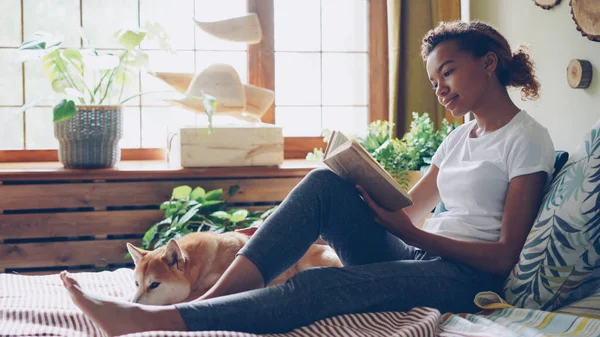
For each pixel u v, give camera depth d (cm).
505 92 180
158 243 282
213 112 312
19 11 329
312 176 166
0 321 162
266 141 307
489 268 168
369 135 302
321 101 359
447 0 329
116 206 299
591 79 245
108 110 297
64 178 289
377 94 355
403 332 140
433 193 200
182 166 299
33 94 334
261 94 325
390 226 168
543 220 165
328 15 355
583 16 241
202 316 141
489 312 166
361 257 171
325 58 357
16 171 285
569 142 260
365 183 164
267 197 311
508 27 298
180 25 343
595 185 160
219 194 296
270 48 345
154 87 345
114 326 140
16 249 288
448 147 195
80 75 307
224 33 324
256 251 154
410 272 163
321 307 152
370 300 157
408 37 333
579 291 167
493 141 176
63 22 334
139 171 295
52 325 163
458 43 177
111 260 298
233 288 151
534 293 163
